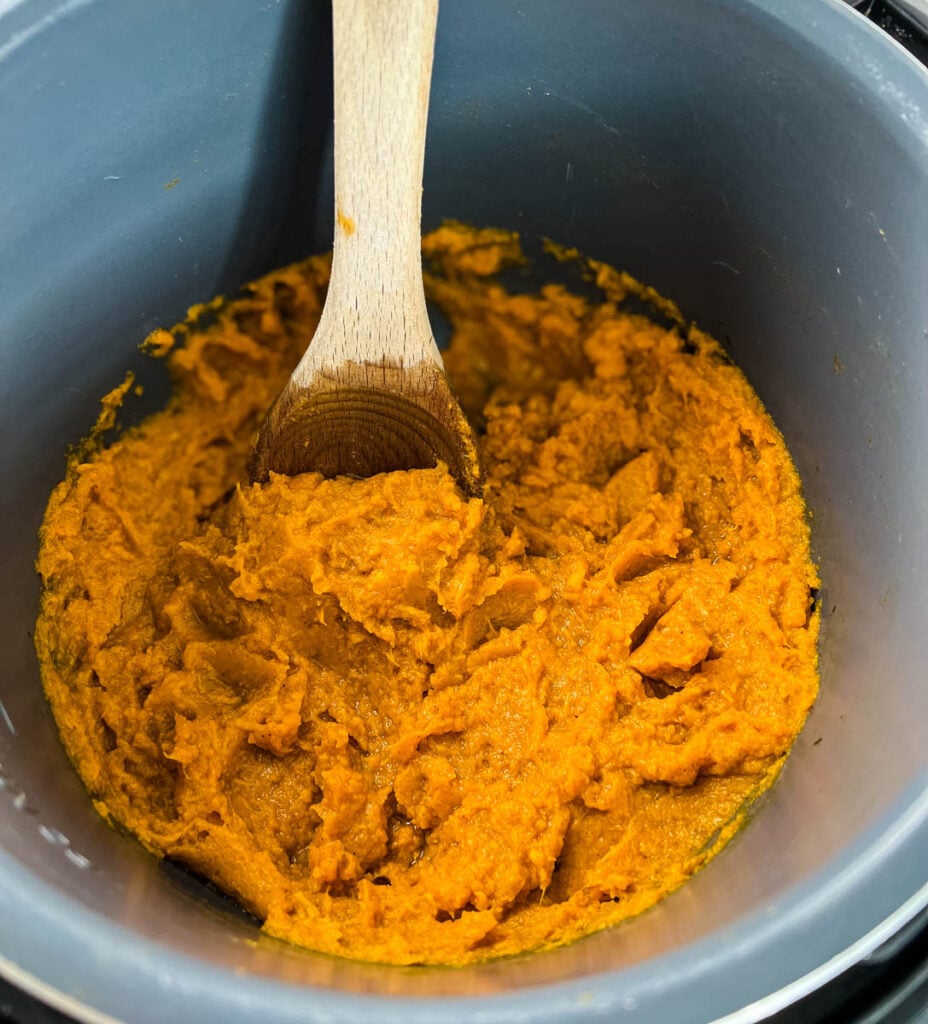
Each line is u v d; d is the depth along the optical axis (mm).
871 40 211
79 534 262
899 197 210
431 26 202
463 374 311
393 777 241
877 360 223
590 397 296
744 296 263
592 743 234
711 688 241
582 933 201
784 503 260
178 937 164
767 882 175
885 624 211
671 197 261
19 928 149
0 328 227
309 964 175
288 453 262
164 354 276
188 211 252
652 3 226
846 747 204
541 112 258
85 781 229
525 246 290
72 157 222
